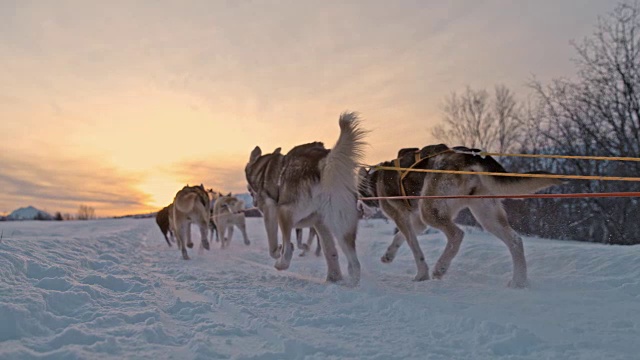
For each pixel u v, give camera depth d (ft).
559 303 15.20
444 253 21.18
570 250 25.79
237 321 13.29
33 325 11.53
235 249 44.68
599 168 47.16
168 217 48.91
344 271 26.73
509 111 82.99
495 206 19.61
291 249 21.77
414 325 12.89
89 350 10.03
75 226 94.68
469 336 11.59
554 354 10.10
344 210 19.71
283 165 22.25
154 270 26.50
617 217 42.19
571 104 48.98
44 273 18.29
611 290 17.38
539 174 17.38
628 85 44.37
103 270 23.86
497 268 24.68
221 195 54.29
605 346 10.70
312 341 11.19
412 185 22.02
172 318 13.76
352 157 19.62
